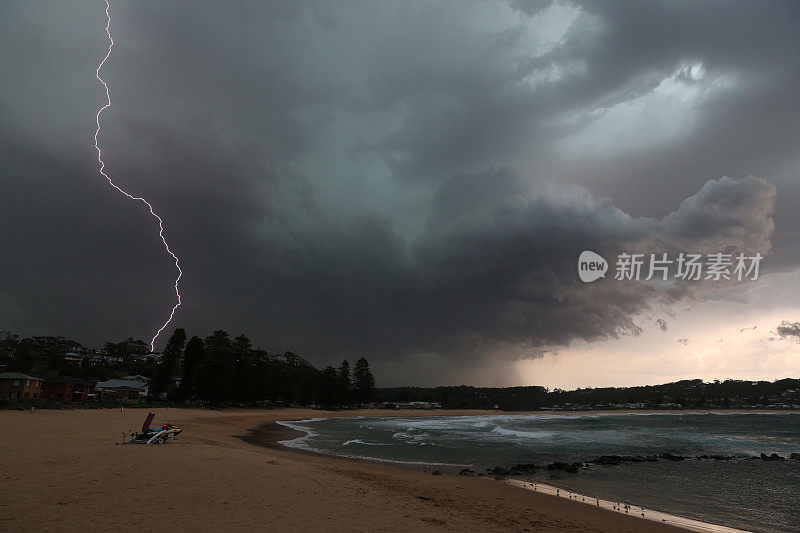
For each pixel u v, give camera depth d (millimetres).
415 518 11047
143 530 8602
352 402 142750
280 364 146625
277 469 16891
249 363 106938
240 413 90250
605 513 13906
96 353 178250
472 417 119938
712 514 14656
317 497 12453
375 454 29641
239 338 105688
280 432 49094
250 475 15180
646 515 13969
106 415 54344
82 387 82000
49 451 19516
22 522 8852
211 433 39812
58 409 60625
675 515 14258
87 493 11648
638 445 38031
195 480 13867
